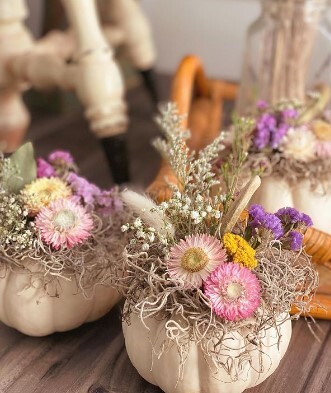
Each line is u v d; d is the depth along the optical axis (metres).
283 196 0.60
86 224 0.50
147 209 0.45
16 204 0.51
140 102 1.34
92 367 0.52
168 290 0.43
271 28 0.81
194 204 0.46
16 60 1.00
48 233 0.49
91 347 0.54
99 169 1.02
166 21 1.47
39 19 1.48
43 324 0.52
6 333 0.56
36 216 0.51
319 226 0.61
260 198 0.61
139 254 0.44
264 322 0.43
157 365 0.46
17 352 0.53
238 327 0.43
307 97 0.68
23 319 0.52
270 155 0.60
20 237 0.49
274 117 0.64
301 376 0.51
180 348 0.44
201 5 1.43
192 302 0.43
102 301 0.54
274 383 0.50
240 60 1.45
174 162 0.49
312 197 0.60
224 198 0.46
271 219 0.44
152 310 0.43
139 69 1.27
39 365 0.52
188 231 0.46
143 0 1.46
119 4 1.21
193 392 0.45
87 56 0.91
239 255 0.43
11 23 1.01
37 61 0.98
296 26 0.80
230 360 0.44
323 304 0.57
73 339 0.55
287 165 0.60
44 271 0.50
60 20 1.27
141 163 1.05
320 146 0.60
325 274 0.61
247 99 0.86
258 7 1.39
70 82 0.94
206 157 0.49
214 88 0.98
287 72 0.82
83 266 0.50
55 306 0.52
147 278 0.44
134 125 1.22
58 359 0.53
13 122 1.09
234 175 0.49
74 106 1.30
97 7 1.23
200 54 1.48
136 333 0.46
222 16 1.43
